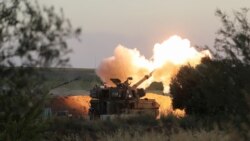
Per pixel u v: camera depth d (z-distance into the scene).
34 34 23.39
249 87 29.00
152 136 46.59
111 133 54.59
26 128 26.84
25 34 23.38
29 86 24.17
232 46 29.84
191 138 43.56
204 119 60.03
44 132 29.44
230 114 29.98
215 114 51.31
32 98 25.11
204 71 30.80
